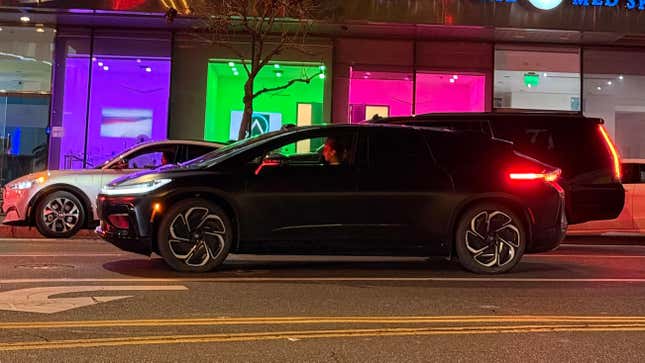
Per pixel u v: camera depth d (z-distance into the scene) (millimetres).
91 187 10047
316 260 8289
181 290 5895
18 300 5379
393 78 17219
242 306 5316
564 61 17406
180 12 15047
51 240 9930
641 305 5656
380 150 6977
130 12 15375
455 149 7137
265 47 16797
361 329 4656
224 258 6754
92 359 3854
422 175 6934
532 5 15539
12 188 10070
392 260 8359
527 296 5984
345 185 6770
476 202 7055
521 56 17406
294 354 4023
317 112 17109
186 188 6547
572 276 7215
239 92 17125
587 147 9102
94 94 16984
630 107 17609
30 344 4133
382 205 6812
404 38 17109
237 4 13992
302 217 6691
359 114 17125
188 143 10219
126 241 6562
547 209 7090
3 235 10672
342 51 17188
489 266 7102
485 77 17328
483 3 15531
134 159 10188
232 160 6773
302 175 6754
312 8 14547
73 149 16969
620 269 7863
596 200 8977
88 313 4969
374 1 15312
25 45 17062
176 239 6613
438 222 6910
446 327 4754
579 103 17328
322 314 5098
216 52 17016
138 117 16969
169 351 4039
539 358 4023
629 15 15711
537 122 9211
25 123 17125
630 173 10242
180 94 16984
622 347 4297
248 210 6625
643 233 10062
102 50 16953
